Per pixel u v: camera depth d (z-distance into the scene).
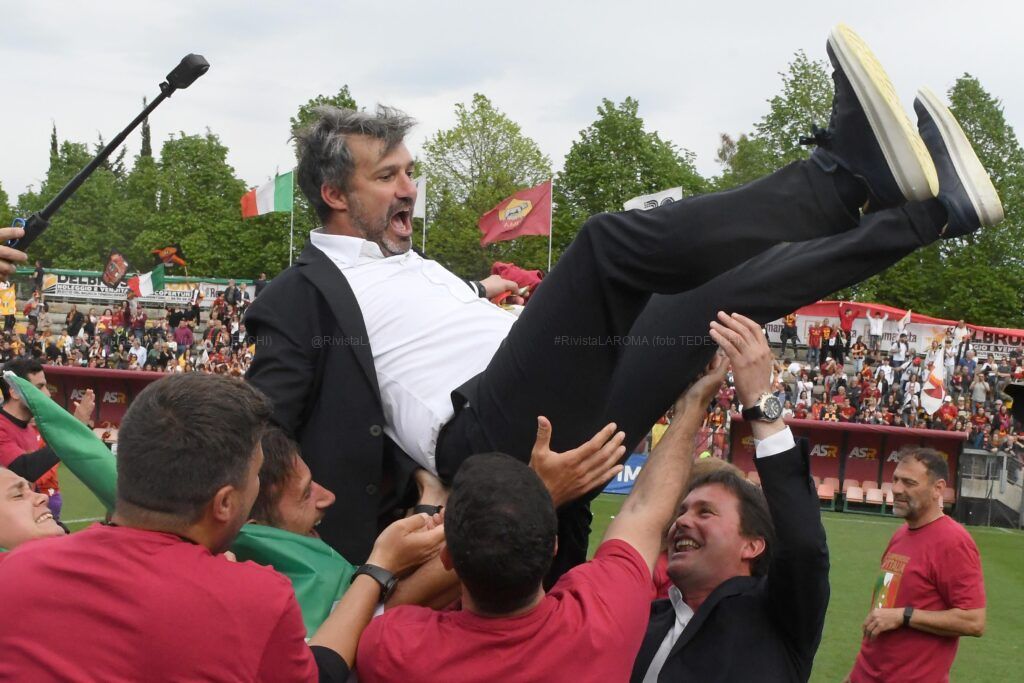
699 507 3.50
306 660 2.17
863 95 2.34
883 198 2.42
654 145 54.19
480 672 2.30
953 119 2.64
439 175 54.94
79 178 3.97
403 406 2.96
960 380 33.03
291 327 2.97
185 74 3.74
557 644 2.32
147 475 2.09
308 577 2.69
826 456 21.95
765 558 3.57
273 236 56.72
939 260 50.72
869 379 32.50
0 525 3.13
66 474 17.92
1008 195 50.91
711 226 2.46
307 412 3.01
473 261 52.91
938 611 5.88
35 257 66.00
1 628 1.99
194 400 2.14
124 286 46.25
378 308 3.02
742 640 3.28
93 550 2.05
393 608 2.59
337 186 3.08
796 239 2.48
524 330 2.75
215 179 60.34
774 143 46.59
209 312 41.56
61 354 35.78
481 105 54.66
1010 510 20.73
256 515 2.80
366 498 2.97
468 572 2.30
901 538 6.26
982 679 9.46
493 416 2.80
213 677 2.01
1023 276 49.91
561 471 2.64
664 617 3.67
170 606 2.00
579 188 52.47
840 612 11.88
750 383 2.97
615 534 2.64
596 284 2.62
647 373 2.92
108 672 1.96
